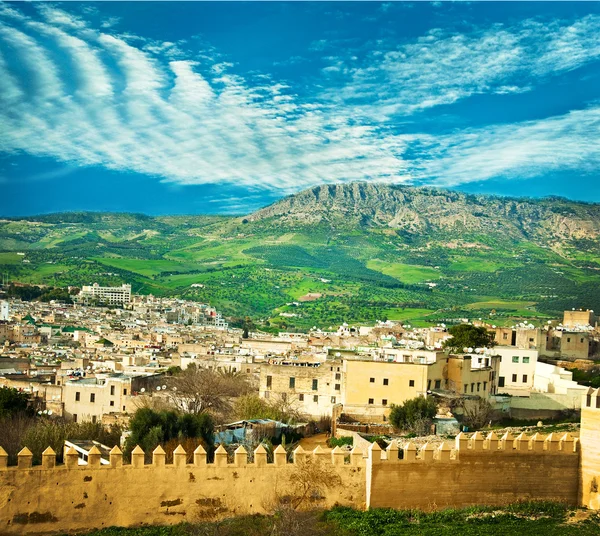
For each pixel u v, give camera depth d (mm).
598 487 59906
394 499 58250
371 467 57969
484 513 58125
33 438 89812
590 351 189500
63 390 139875
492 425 120188
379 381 125000
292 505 57344
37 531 51812
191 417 91188
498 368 143750
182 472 55344
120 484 53969
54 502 52406
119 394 137000
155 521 54469
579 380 152000
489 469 59719
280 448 57812
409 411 111375
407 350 143375
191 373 158250
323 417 127312
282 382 137250
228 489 56250
